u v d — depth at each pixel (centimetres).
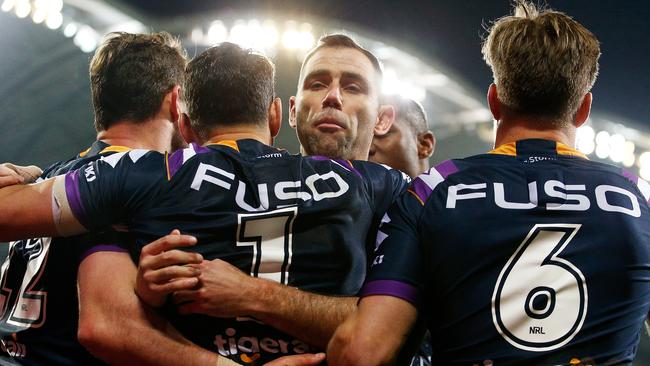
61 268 233
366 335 199
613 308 195
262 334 216
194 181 223
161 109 264
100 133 263
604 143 1295
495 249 200
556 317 193
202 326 217
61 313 230
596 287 196
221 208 221
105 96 261
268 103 250
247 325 216
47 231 222
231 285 211
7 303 245
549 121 221
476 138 1380
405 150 381
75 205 219
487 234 201
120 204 222
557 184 206
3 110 1240
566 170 210
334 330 212
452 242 204
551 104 220
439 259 205
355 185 234
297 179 227
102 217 223
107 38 271
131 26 1204
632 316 197
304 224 222
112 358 213
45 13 1174
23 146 1244
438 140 1397
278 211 221
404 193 221
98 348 213
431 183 216
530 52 218
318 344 216
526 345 193
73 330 229
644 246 202
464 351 199
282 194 224
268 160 231
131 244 225
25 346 231
